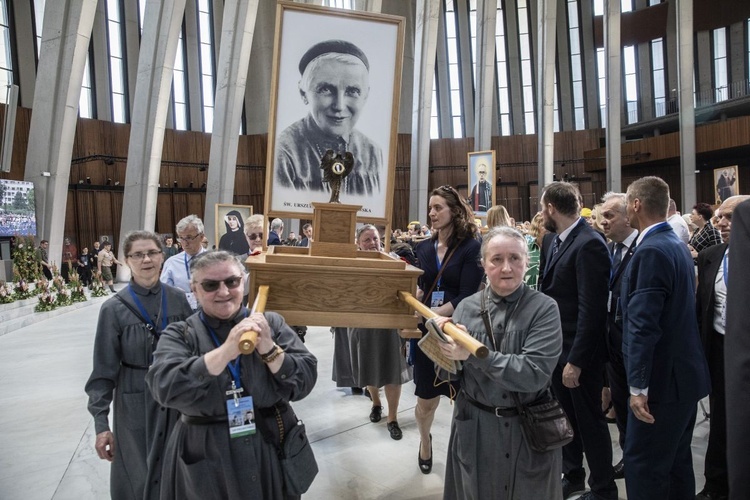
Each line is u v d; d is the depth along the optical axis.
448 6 24.73
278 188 2.36
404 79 24.77
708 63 22.81
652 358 2.13
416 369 2.97
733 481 0.98
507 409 1.88
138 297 2.28
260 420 1.66
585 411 2.65
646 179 2.33
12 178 15.88
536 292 1.96
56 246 13.33
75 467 3.36
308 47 2.36
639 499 2.16
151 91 15.09
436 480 3.06
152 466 2.01
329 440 3.73
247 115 22.70
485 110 19.88
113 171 18.73
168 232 20.19
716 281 2.71
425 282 3.03
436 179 24.75
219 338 1.71
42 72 12.95
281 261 2.03
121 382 2.20
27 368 6.08
